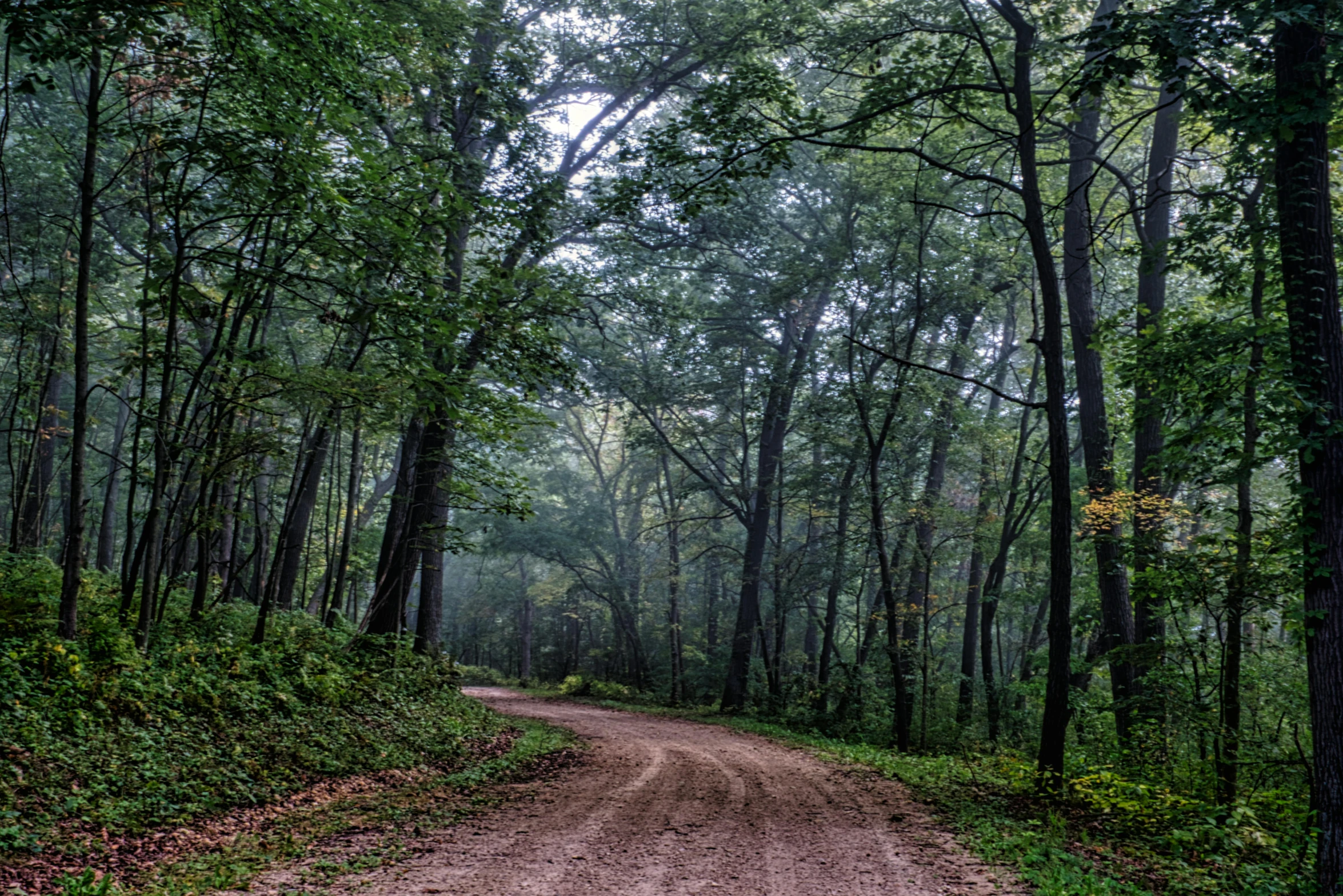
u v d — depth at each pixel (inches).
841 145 538.9
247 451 542.6
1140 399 556.7
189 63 435.2
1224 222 533.6
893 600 905.5
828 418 1086.4
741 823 405.4
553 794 482.6
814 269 1062.4
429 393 538.6
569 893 275.1
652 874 303.3
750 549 1382.9
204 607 637.9
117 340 1051.9
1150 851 356.2
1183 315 556.4
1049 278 513.0
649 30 1032.8
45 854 276.8
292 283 576.7
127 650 456.1
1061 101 735.7
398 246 492.1
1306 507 343.3
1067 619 498.0
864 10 710.5
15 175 767.7
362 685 641.6
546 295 751.1
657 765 631.8
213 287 799.7
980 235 1013.2
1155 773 518.0
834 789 530.9
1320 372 347.9
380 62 585.6
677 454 1368.1
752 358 1375.5
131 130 452.8
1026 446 1264.8
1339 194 570.6
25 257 768.9
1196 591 509.0
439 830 371.2
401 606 866.1
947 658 1601.9
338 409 554.6
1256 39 362.0
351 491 914.1
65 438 1075.3
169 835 322.7
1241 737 493.0
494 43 980.6
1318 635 332.2
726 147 533.6
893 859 334.6
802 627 1921.8
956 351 1113.4
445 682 894.4
